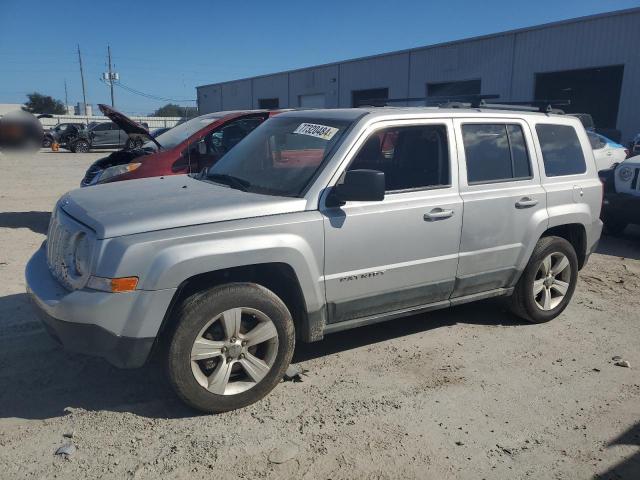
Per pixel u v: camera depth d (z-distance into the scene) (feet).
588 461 10.89
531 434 11.71
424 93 96.53
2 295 18.51
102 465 10.26
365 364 14.60
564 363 15.01
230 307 11.75
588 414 12.53
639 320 18.25
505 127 16.39
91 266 10.93
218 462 10.46
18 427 11.33
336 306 13.32
